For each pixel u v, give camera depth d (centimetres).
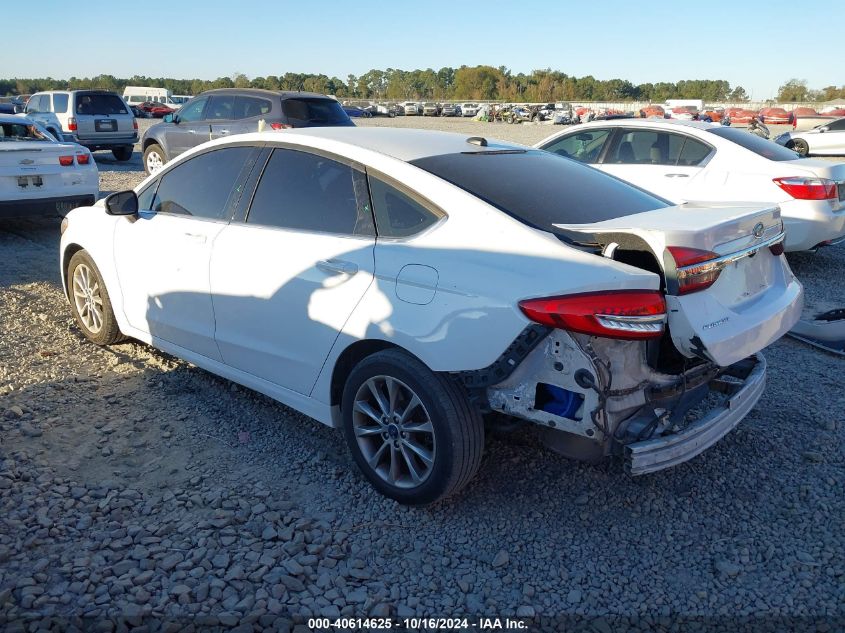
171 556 284
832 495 345
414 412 315
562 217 315
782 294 336
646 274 267
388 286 311
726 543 309
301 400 363
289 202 370
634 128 841
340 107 1323
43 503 315
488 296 280
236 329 386
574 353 268
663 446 278
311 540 301
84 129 1744
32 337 523
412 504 320
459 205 310
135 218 454
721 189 768
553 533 312
